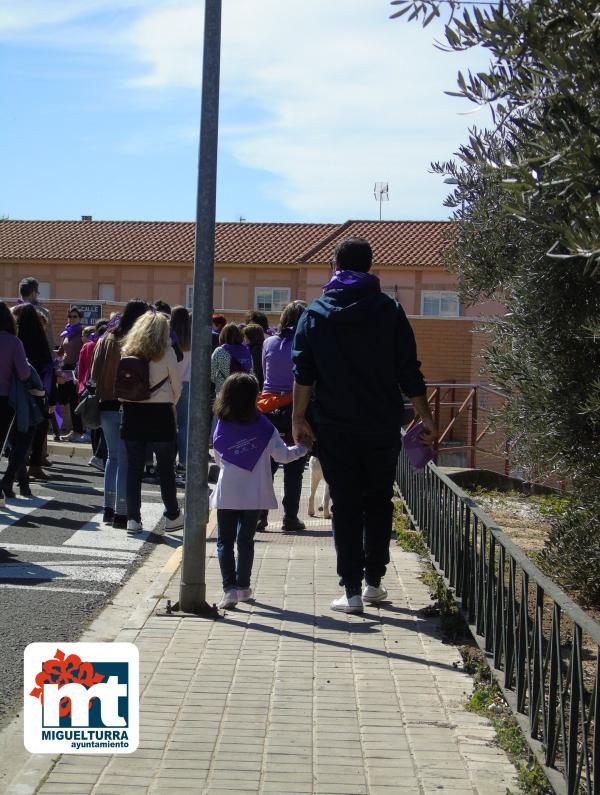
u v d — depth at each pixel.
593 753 3.54
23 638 6.38
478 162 4.43
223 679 5.46
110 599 7.48
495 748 4.58
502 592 5.09
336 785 4.19
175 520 9.69
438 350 23.34
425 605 6.98
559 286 5.45
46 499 11.47
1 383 10.16
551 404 5.68
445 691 5.31
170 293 49.12
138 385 9.29
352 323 6.41
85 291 49.81
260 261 46.78
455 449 14.21
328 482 6.72
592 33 3.16
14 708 5.20
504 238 6.21
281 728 4.79
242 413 6.97
